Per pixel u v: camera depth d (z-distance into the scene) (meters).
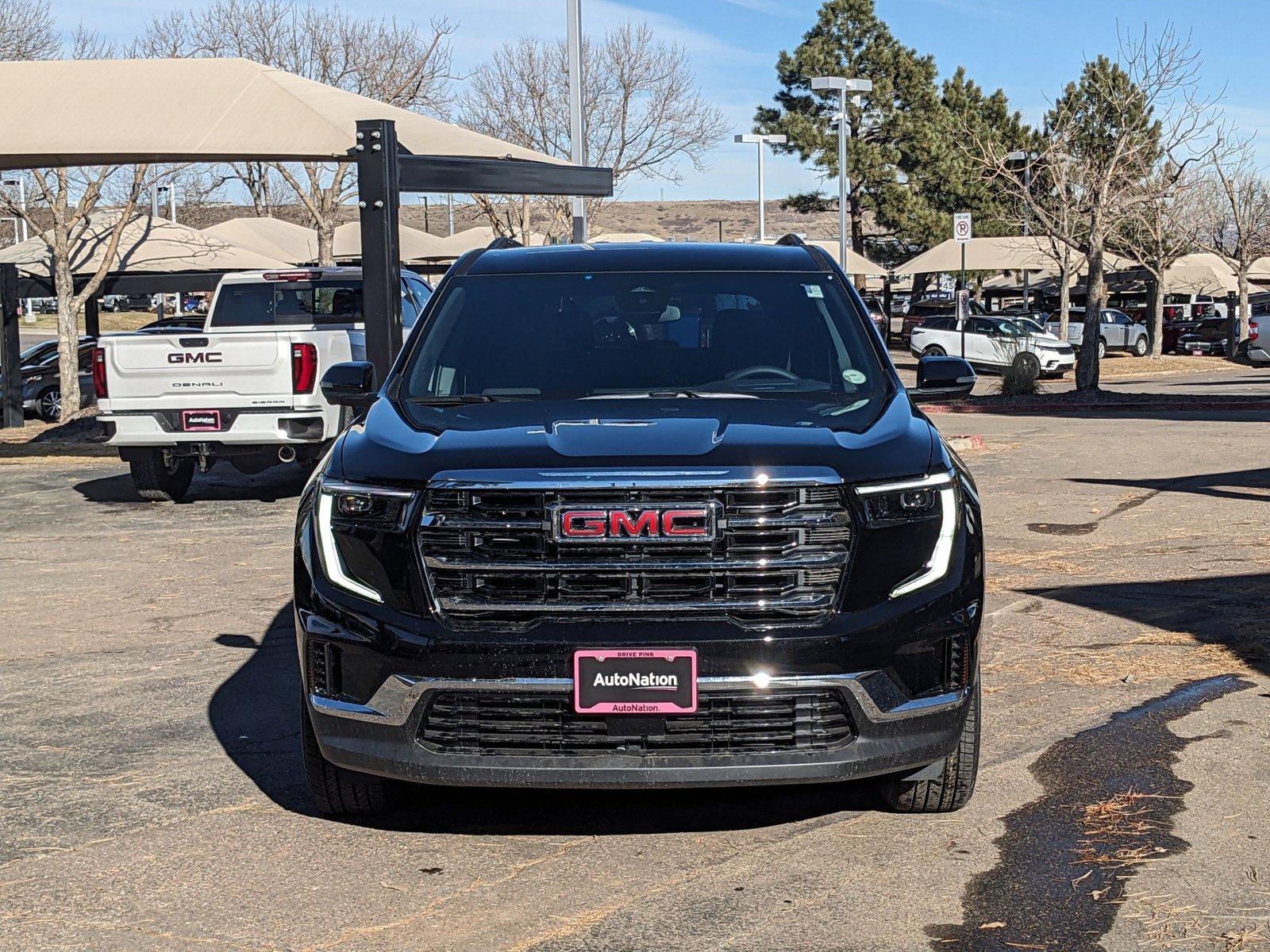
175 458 13.25
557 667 4.07
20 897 4.16
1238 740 5.47
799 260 5.95
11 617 8.22
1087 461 14.89
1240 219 43.16
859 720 4.14
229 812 4.89
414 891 4.18
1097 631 7.33
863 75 57.72
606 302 5.60
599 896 4.12
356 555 4.29
